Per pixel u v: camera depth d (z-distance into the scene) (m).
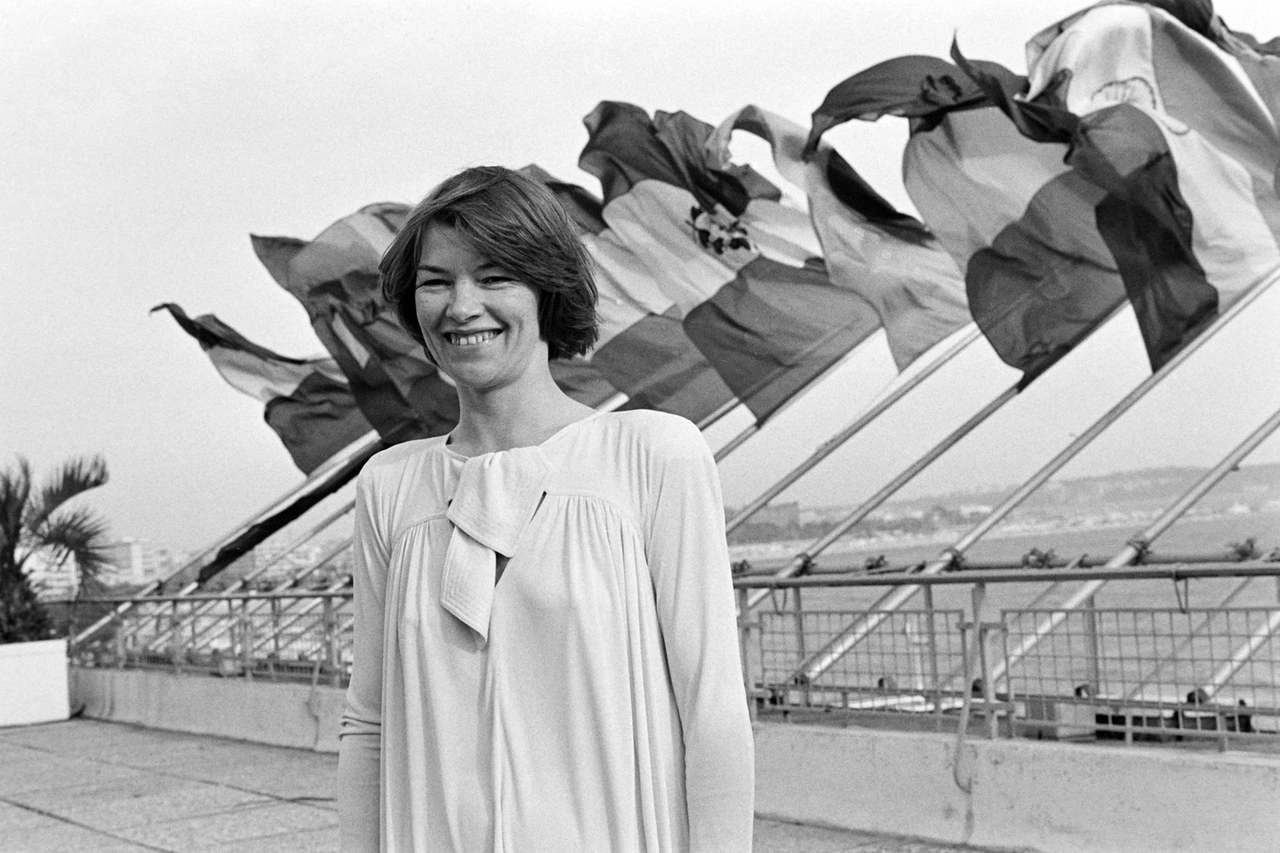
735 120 9.97
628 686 1.72
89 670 14.05
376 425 12.27
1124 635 5.62
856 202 9.55
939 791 6.01
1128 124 8.24
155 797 8.59
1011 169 8.68
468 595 1.73
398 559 1.84
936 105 8.82
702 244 10.21
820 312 9.94
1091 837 5.48
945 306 9.38
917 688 6.31
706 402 10.57
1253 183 8.16
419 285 1.83
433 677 1.75
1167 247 8.29
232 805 8.10
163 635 13.19
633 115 10.34
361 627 1.93
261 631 11.52
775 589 6.91
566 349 1.92
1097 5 8.38
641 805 1.71
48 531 14.84
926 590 6.23
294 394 13.77
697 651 1.73
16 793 9.21
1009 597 8.59
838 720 6.80
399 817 1.79
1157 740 5.84
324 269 12.16
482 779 1.72
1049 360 8.80
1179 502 7.30
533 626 1.72
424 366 11.84
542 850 1.68
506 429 1.85
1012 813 5.74
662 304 10.49
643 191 10.38
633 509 1.76
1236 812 5.07
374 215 12.09
